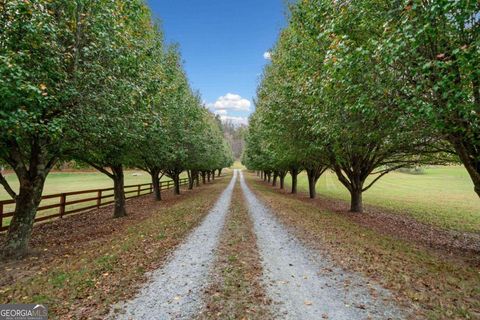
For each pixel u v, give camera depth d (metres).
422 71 5.24
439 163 12.62
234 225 11.69
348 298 5.08
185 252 7.97
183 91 20.75
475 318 4.23
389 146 10.55
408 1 4.56
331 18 7.49
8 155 7.90
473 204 23.47
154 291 5.45
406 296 5.03
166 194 29.52
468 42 5.21
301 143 13.61
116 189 15.42
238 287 5.62
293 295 5.25
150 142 14.65
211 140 35.38
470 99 5.45
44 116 7.03
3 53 5.42
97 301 5.02
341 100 7.34
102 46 7.42
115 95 7.92
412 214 18.11
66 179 47.88
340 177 16.47
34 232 11.38
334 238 9.23
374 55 5.57
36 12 5.57
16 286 5.76
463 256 8.20
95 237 10.70
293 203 19.08
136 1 8.39
